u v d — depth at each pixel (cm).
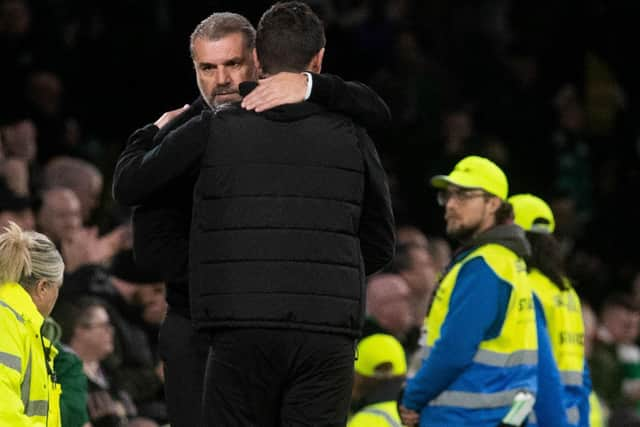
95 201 3331
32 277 1969
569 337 2616
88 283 2783
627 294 4369
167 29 4391
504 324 2338
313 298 1675
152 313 2886
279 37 1753
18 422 1881
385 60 4838
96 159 3991
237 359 1689
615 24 5447
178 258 1847
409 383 2356
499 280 2330
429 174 4509
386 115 1781
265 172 1691
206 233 1694
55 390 2005
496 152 4684
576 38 5438
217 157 1698
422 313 3322
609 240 4912
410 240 3609
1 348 1908
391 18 5009
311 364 1691
